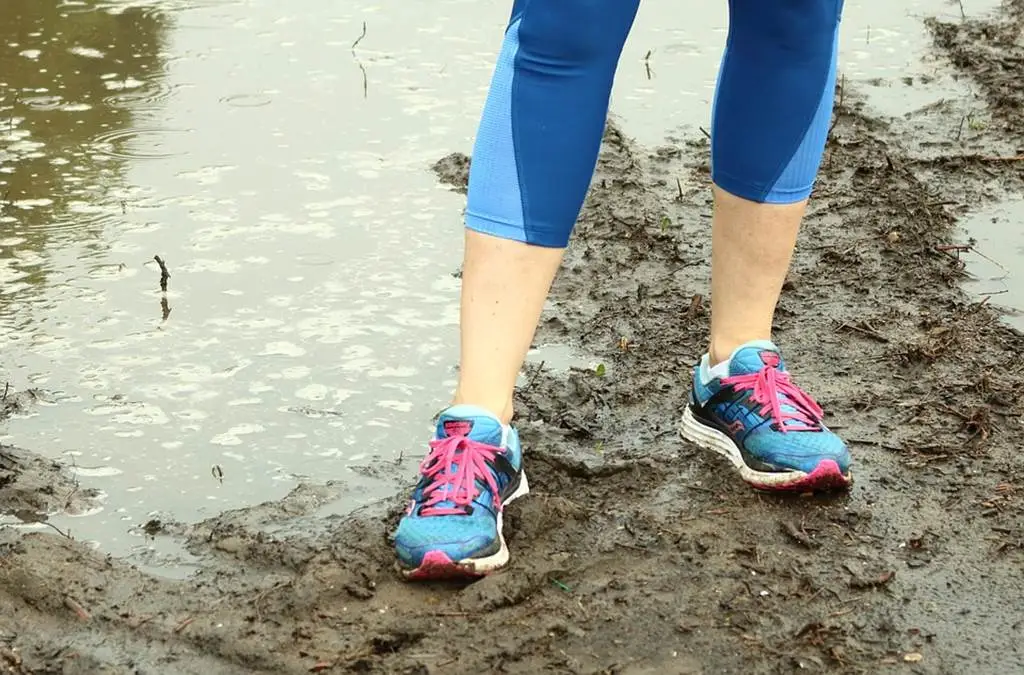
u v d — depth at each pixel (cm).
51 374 289
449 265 341
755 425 249
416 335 308
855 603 217
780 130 236
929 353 299
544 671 201
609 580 222
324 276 334
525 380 292
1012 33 530
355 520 238
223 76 464
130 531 239
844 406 279
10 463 256
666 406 281
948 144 429
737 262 250
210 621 212
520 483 238
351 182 387
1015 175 406
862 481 252
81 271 334
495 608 215
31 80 455
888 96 470
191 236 353
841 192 393
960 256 354
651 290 335
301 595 216
